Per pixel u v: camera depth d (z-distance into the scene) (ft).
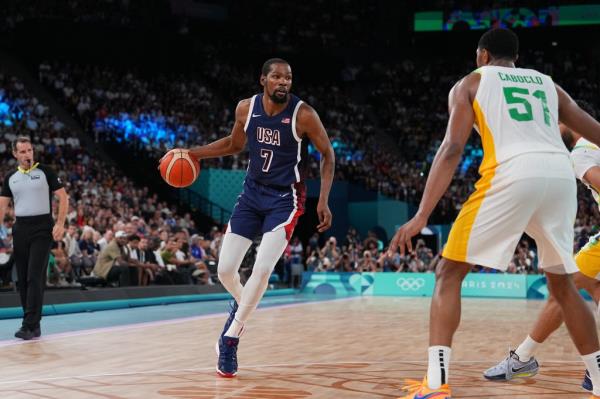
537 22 92.22
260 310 34.24
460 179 76.07
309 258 58.49
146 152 63.82
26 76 69.97
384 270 56.44
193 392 11.28
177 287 38.22
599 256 13.00
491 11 93.81
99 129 64.23
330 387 11.88
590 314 10.09
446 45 97.55
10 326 23.08
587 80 92.58
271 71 12.98
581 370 14.26
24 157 18.66
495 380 12.87
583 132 10.25
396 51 98.63
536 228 9.76
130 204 51.96
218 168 67.00
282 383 12.28
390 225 72.69
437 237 71.31
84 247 36.37
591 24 90.33
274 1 94.22
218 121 74.84
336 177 73.77
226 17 91.45
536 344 12.58
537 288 51.24
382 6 98.48
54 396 10.84
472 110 9.78
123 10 81.71
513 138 9.63
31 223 18.95
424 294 52.80
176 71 80.59
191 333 21.27
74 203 44.78
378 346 18.56
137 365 14.37
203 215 62.49
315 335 21.49
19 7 76.48
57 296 29.45
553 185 9.44
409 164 81.97
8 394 11.00
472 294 53.16
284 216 13.34
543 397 11.23
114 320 26.40
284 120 13.25
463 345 19.43
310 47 94.73
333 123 84.33
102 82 70.64
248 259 46.98
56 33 72.23
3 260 29.12
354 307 37.55
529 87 10.00
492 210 9.44
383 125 90.22
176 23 85.35
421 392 9.35
